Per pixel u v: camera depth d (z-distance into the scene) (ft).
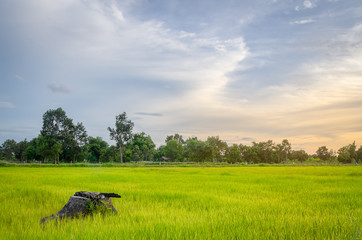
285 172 107.24
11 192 37.09
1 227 19.39
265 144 360.69
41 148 239.30
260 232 17.12
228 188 46.73
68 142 269.85
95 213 22.43
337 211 25.29
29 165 193.77
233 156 318.24
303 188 46.47
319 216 22.41
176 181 62.49
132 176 79.51
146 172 109.60
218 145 334.85
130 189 43.86
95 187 46.26
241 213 23.50
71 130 278.05
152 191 40.68
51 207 27.96
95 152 344.28
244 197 35.14
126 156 341.82
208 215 23.22
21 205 29.09
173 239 16.06
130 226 19.03
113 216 22.48
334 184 54.08
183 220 20.79
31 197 33.40
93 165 207.31
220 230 17.71
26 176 77.20
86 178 70.08
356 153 340.80
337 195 37.37
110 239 15.75
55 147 238.68
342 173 97.45
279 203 29.78
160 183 56.29
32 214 24.34
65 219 20.65
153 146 427.33
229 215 22.71
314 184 54.24
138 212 24.61
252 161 352.90
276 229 17.65
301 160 377.09
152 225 19.06
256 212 24.61
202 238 16.15
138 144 412.16
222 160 333.01
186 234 16.71
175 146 342.44
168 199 33.63
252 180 65.10
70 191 38.47
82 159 287.48
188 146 299.79
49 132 257.96
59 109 266.36
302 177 75.10
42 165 196.54
